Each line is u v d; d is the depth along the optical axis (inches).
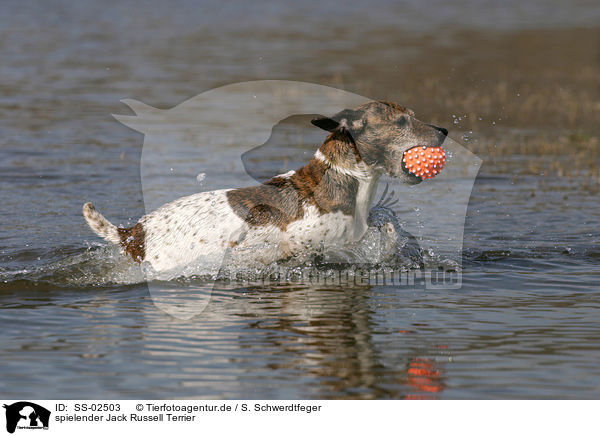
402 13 4498.0
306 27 3772.1
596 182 1315.2
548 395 553.6
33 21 3850.9
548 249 947.3
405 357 616.1
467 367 598.2
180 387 565.3
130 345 639.8
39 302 748.6
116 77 2363.4
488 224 1064.8
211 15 4335.6
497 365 601.9
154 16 4237.2
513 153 1544.0
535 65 2677.2
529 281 823.1
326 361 609.6
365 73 2442.2
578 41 3275.1
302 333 666.2
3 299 757.3
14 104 1958.7
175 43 3174.2
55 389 561.6
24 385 567.5
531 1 5246.1
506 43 3216.0
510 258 909.2
